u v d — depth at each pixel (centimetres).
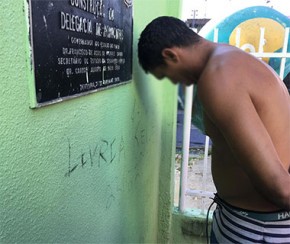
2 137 49
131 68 114
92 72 78
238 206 95
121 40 100
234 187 95
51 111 62
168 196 194
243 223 94
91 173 85
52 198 65
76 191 76
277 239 91
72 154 72
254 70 79
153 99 158
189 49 99
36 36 54
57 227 68
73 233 76
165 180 193
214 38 175
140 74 130
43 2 56
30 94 54
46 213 63
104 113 91
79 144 76
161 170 192
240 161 73
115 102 100
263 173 69
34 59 54
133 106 123
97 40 79
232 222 97
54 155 64
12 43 50
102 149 92
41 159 60
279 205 74
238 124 70
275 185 69
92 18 75
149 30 105
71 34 66
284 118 85
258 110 77
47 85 59
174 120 186
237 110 71
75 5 66
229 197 97
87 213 84
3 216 50
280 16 172
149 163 160
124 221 123
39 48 55
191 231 194
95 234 92
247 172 73
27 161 55
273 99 80
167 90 180
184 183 193
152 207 178
